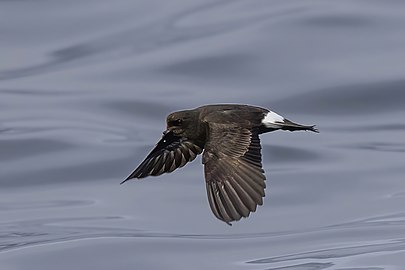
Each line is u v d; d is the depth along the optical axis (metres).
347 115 19.64
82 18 24.17
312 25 22.27
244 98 20.08
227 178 8.20
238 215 7.93
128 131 19.47
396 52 21.27
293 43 21.69
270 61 21.14
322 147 18.47
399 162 17.70
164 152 9.67
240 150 8.41
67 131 19.48
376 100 19.86
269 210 16.06
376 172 17.38
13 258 14.41
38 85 21.53
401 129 19.09
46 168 18.19
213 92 20.41
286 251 14.40
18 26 24.02
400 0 23.09
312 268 13.67
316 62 20.98
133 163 18.25
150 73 21.45
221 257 14.16
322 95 20.00
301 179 17.23
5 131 19.53
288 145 18.56
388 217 15.59
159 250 14.43
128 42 23.02
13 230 15.84
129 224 15.80
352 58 21.12
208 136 8.70
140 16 24.05
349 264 13.79
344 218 15.61
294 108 19.83
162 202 16.64
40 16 24.31
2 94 21.28
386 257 13.97
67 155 18.58
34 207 16.83
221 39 22.23
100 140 19.03
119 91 20.92
